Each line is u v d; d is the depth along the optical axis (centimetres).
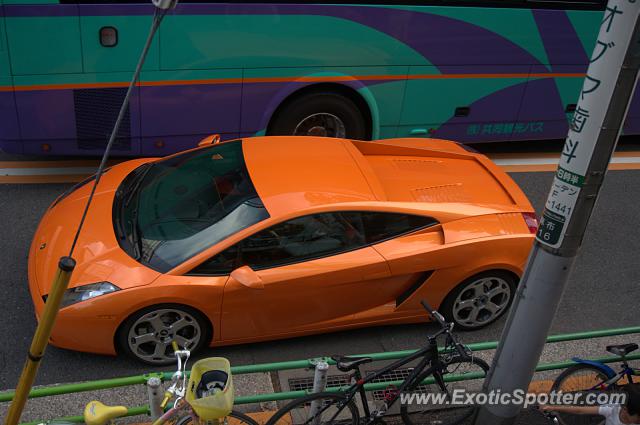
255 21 684
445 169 582
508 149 907
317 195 490
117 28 650
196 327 473
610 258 682
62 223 514
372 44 732
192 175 534
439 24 746
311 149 555
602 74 292
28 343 495
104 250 475
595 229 730
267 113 735
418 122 797
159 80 683
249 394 461
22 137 679
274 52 705
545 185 811
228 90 710
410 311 520
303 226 477
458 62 774
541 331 358
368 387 412
